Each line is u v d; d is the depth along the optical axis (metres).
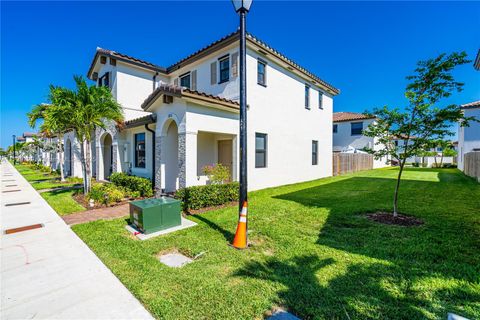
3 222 6.13
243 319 2.41
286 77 12.59
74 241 4.77
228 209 7.25
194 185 8.09
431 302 2.59
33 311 2.62
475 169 13.91
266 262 3.68
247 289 2.93
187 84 12.90
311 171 14.97
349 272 3.29
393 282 3.01
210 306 2.63
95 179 14.38
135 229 5.43
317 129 15.66
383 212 6.64
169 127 10.07
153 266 3.61
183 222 5.93
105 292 2.98
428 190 10.49
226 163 10.98
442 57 5.12
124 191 9.31
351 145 26.86
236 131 9.84
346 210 6.88
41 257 4.01
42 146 20.95
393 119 5.88
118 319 2.48
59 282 3.22
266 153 11.30
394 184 12.66
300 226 5.45
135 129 11.96
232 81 10.24
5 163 44.78
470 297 2.67
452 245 4.19
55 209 7.52
